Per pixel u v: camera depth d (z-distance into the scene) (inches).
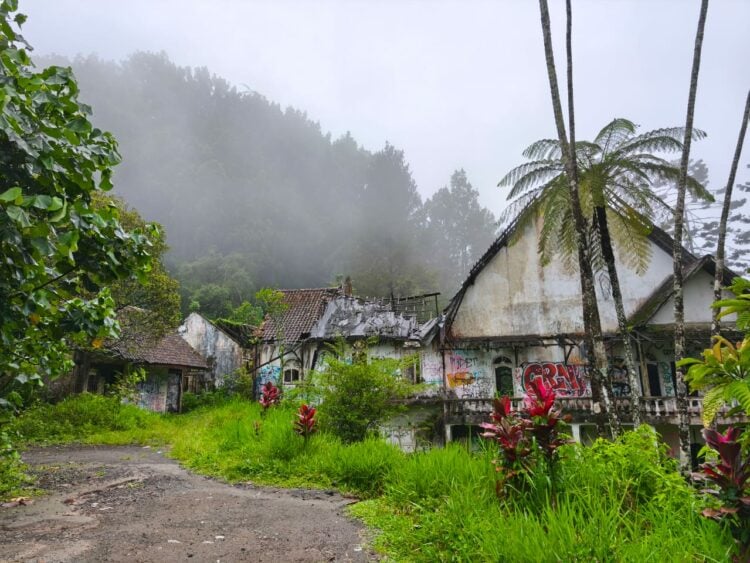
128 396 725.3
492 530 167.3
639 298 727.1
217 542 198.7
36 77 160.9
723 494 143.6
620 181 548.1
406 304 945.5
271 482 327.0
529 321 766.5
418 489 254.8
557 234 679.1
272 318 961.5
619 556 138.9
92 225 175.6
